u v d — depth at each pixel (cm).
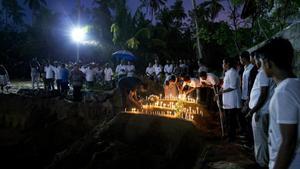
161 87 1470
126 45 2680
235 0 1149
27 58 3203
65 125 1184
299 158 223
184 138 652
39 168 1070
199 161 598
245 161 562
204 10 1844
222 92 711
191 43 2966
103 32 2759
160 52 2811
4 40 3362
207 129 827
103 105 1209
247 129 720
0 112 1286
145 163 638
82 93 1541
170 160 634
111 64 2356
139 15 2877
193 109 915
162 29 2831
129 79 888
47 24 3312
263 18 1165
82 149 716
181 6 2928
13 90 1956
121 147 676
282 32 723
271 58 233
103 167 635
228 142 704
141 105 862
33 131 1230
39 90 1628
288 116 218
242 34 1295
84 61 2952
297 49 655
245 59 629
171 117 689
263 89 425
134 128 709
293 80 226
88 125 1175
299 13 1022
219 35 1305
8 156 1091
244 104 643
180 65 1747
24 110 1269
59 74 1645
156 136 681
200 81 958
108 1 2744
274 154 241
